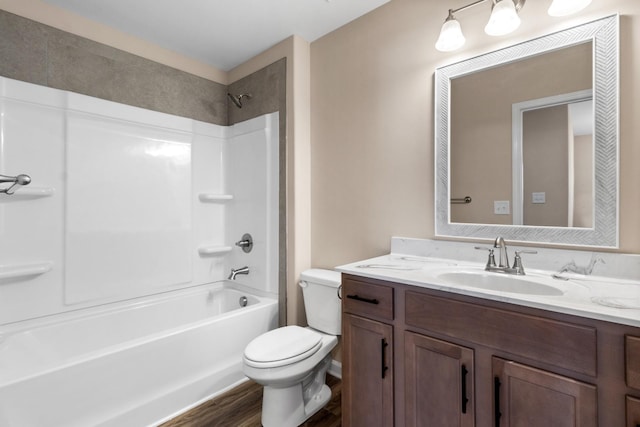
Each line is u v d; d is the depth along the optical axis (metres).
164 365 1.72
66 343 1.90
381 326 1.34
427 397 1.20
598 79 1.23
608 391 0.84
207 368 1.91
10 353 1.67
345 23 2.12
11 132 1.75
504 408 1.01
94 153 2.04
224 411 1.78
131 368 1.60
